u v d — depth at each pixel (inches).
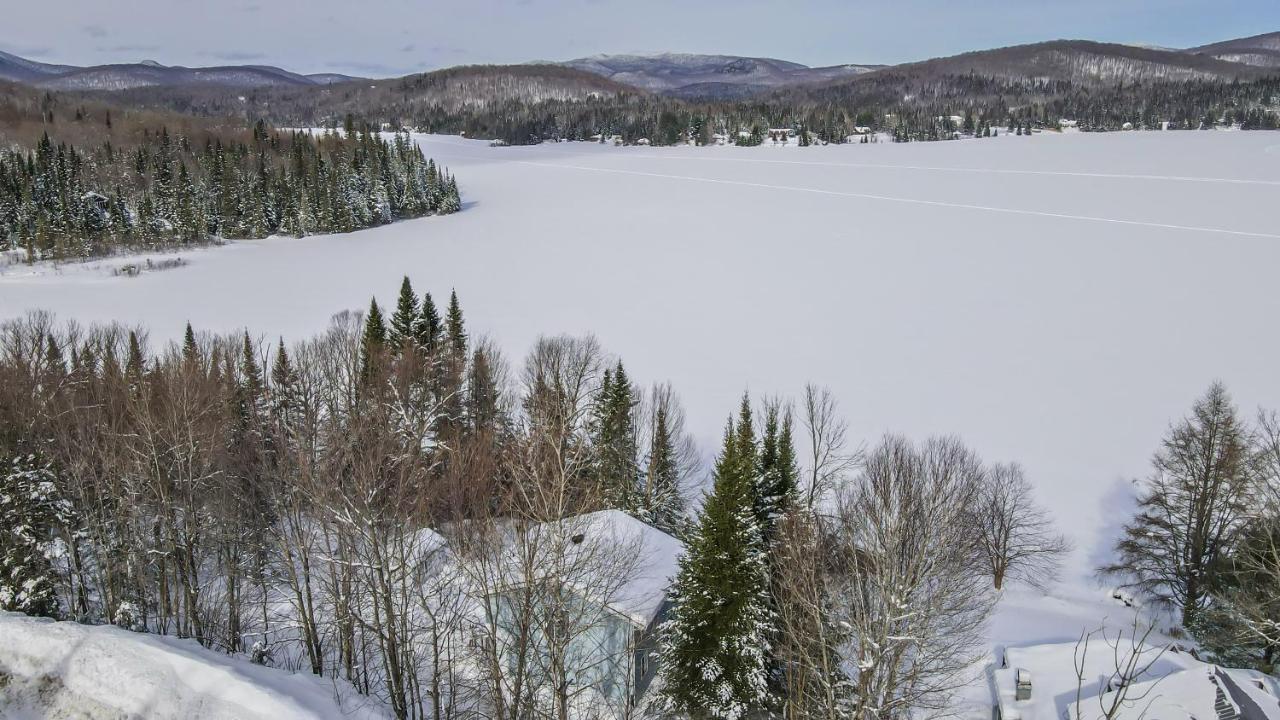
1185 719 821.9
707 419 2464.3
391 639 815.1
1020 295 3782.0
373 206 6230.3
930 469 1453.0
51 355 1768.0
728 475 946.1
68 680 767.7
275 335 3139.8
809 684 871.1
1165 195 6289.4
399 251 5167.3
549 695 923.4
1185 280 3895.2
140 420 1059.3
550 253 4997.5
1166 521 1616.6
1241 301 3528.5
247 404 1386.6
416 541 890.7
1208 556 1483.8
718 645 932.6
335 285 4215.1
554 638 745.6
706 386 2731.3
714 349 3134.8
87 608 1064.2
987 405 2546.8
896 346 3147.1
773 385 2738.7
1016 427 2380.7
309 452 1000.2
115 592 1043.3
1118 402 2539.4
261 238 5708.7
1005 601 1523.1
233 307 3700.8
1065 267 4239.7
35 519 992.9
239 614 1066.1
